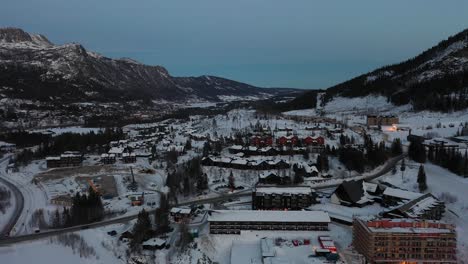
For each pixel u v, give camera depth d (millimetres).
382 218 120062
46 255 115062
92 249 117938
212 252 115938
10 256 114688
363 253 109500
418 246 105312
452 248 105250
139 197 164500
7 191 183625
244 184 184125
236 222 127750
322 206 150000
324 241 116250
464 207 143625
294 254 111812
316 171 190500
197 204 157250
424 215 129375
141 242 121188
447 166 190375
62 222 139000
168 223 134375
